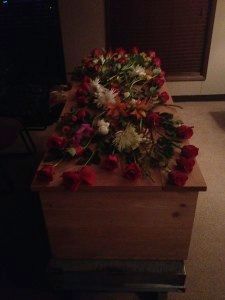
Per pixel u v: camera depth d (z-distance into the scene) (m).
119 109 1.76
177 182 1.25
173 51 3.59
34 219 2.20
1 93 3.12
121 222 1.42
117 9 3.34
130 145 1.47
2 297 1.73
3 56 3.24
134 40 3.53
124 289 1.57
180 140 1.56
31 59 3.51
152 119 1.66
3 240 2.06
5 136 2.17
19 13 3.23
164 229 1.43
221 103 3.77
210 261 1.87
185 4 3.30
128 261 1.53
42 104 3.07
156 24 3.42
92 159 1.46
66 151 1.47
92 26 3.34
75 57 3.51
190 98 3.82
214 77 3.69
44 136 3.13
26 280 1.80
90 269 1.52
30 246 2.01
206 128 3.23
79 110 1.88
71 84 2.38
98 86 1.94
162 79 2.23
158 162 1.39
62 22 3.30
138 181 1.30
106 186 1.29
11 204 2.34
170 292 1.71
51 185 1.30
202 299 1.67
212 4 3.24
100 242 1.49
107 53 2.69
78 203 1.37
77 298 1.72
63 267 1.53
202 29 3.44
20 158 2.84
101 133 1.59
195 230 2.08
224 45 3.49
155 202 1.35
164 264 1.52
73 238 1.48
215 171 2.62
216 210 2.23
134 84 2.22
